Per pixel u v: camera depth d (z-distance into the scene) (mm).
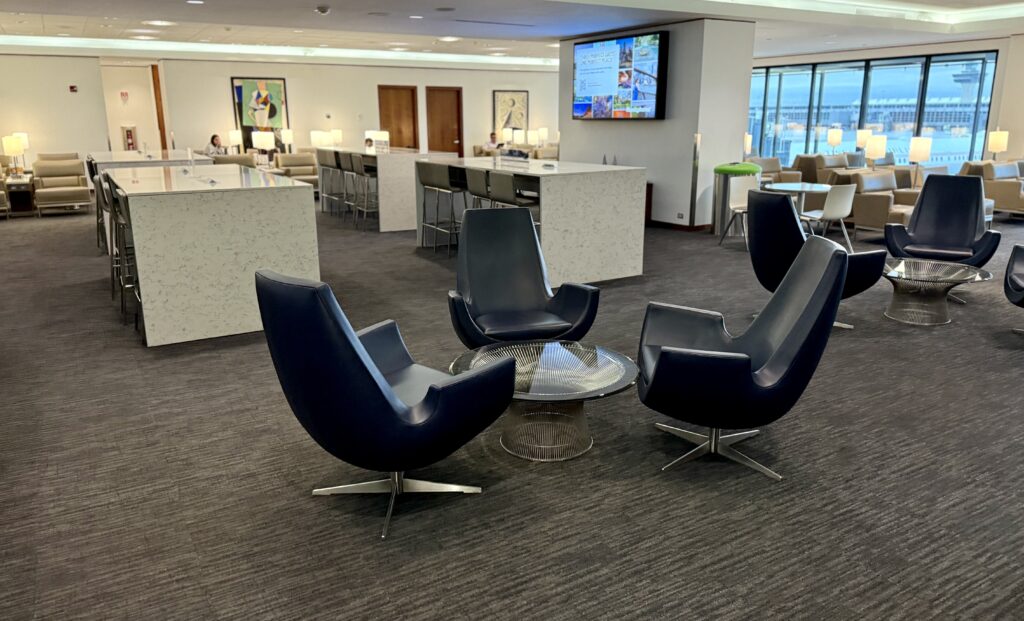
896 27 9453
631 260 6254
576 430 3039
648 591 2111
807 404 3477
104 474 2822
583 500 2623
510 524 2467
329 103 15500
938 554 2279
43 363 4102
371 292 5762
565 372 2889
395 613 2025
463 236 4016
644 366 2895
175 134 14125
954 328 4711
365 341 2861
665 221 9172
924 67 12344
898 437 3117
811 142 14672
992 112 11203
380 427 2287
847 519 2486
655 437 3143
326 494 2658
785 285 3031
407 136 16625
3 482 2760
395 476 2590
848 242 7293
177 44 13609
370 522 2482
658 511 2547
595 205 5918
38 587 2145
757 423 2730
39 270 6543
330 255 7289
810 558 2264
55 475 2814
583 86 9898
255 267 4648
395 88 16219
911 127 12781
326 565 2244
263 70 14680
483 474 2812
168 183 4793
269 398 3588
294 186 4680
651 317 3193
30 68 12391
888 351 4250
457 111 17141
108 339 4547
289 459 2943
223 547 2342
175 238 4348
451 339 4535
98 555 2301
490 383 2461
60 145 12844
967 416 3326
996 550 2297
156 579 2180
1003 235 8445
